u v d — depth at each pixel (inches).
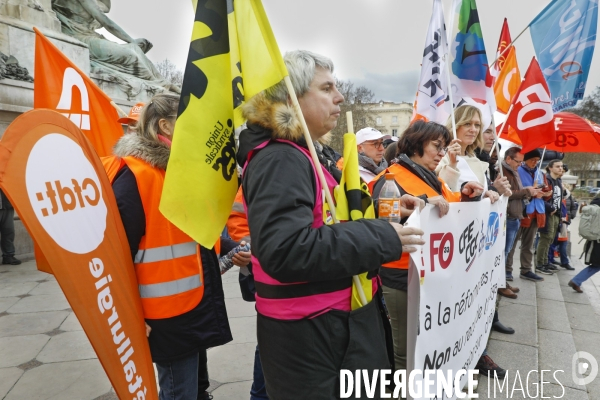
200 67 53.4
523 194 190.4
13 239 235.1
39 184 44.3
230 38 53.0
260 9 51.4
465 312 87.5
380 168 160.4
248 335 138.5
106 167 69.7
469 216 84.0
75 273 48.4
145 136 66.8
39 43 97.0
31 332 137.4
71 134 51.2
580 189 1405.0
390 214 60.7
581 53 171.2
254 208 46.5
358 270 46.3
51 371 112.0
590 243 215.2
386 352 56.9
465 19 129.3
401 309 85.9
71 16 318.7
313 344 50.8
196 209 53.1
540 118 142.1
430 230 69.4
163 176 66.3
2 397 99.7
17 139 41.8
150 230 64.2
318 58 56.0
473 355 99.0
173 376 69.5
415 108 139.1
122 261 59.5
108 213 57.3
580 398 109.9
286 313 51.2
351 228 47.4
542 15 177.2
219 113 55.2
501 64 182.1
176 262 66.3
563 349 140.3
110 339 53.9
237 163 59.0
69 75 100.1
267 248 44.3
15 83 237.9
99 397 100.0
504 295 193.6
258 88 49.9
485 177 117.7
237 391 104.7
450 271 77.5
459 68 130.8
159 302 65.1
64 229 47.3
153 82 348.2
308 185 48.0
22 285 191.6
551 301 194.5
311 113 55.4
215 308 71.5
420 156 92.4
